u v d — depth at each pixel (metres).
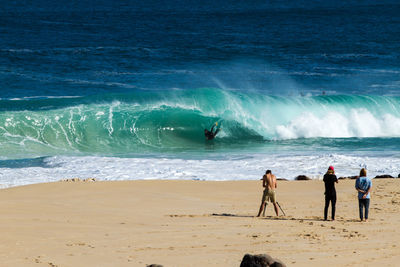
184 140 118.56
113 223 47.09
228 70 199.88
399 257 35.91
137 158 93.88
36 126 111.62
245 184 72.19
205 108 127.31
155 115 121.06
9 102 130.12
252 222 49.34
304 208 58.75
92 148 109.44
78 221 47.44
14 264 32.56
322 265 33.56
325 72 195.62
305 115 125.62
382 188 69.12
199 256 35.66
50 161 88.69
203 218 51.09
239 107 126.75
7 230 41.81
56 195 61.78
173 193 65.50
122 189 66.44
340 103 130.62
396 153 100.44
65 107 125.19
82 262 33.50
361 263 34.19
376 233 44.31
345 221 50.50
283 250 37.72
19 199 58.47
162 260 34.44
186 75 188.25
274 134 122.06
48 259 33.94
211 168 85.38
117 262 33.69
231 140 119.31
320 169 85.00
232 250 37.53
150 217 50.91
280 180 76.12
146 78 181.50
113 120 118.06
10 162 88.44
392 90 163.75
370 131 124.75
